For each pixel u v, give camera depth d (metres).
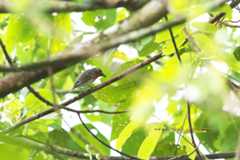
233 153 7.68
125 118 8.16
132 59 7.99
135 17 4.66
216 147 7.82
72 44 4.96
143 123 4.41
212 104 4.54
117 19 7.41
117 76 7.31
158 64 7.67
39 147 7.49
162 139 8.08
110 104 8.32
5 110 8.33
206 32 5.78
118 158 8.05
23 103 8.38
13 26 6.31
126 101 8.00
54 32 3.67
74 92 7.78
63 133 8.21
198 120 7.44
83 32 7.04
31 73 6.12
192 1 4.36
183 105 6.90
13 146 6.78
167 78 4.54
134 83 7.80
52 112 7.71
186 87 4.51
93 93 8.18
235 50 6.65
